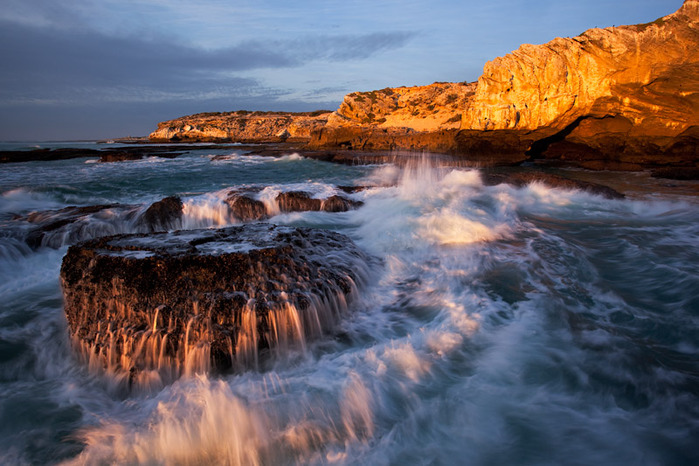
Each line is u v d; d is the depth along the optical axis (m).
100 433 2.65
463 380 2.99
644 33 16.62
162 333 3.41
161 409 2.81
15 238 6.54
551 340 3.51
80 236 7.12
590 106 18.28
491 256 5.71
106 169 19.72
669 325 3.81
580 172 17.31
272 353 3.56
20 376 3.39
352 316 4.18
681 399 2.77
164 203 8.13
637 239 6.96
